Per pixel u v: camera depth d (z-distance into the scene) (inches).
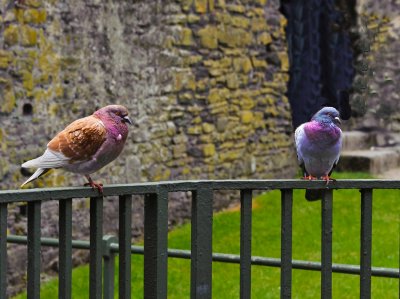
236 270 459.2
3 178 428.1
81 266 487.2
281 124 676.1
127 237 156.6
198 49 578.2
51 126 459.8
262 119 650.8
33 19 445.4
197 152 580.1
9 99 431.2
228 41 606.5
